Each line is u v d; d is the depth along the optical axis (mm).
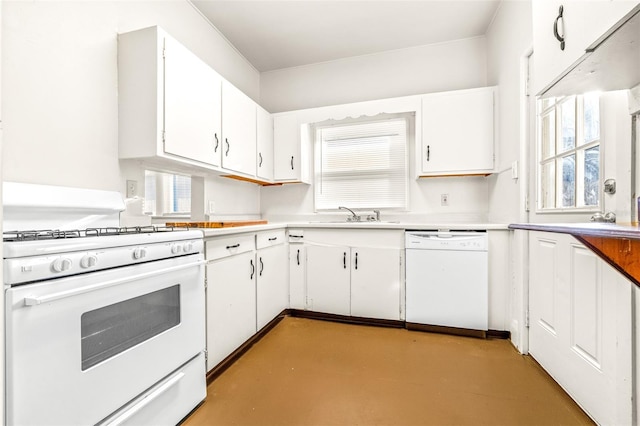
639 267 800
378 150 3115
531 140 1876
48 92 1376
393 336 2232
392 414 1356
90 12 1554
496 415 1346
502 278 2182
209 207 2520
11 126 1252
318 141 3279
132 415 1074
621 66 962
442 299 2264
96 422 972
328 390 1546
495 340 2150
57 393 866
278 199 3371
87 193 1444
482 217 2773
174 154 1709
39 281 843
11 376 770
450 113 2566
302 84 3316
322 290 2592
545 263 1691
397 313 2395
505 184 2283
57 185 1406
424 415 1349
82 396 930
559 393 1504
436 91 2912
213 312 1671
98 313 1000
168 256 1277
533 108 1853
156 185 2025
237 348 1900
